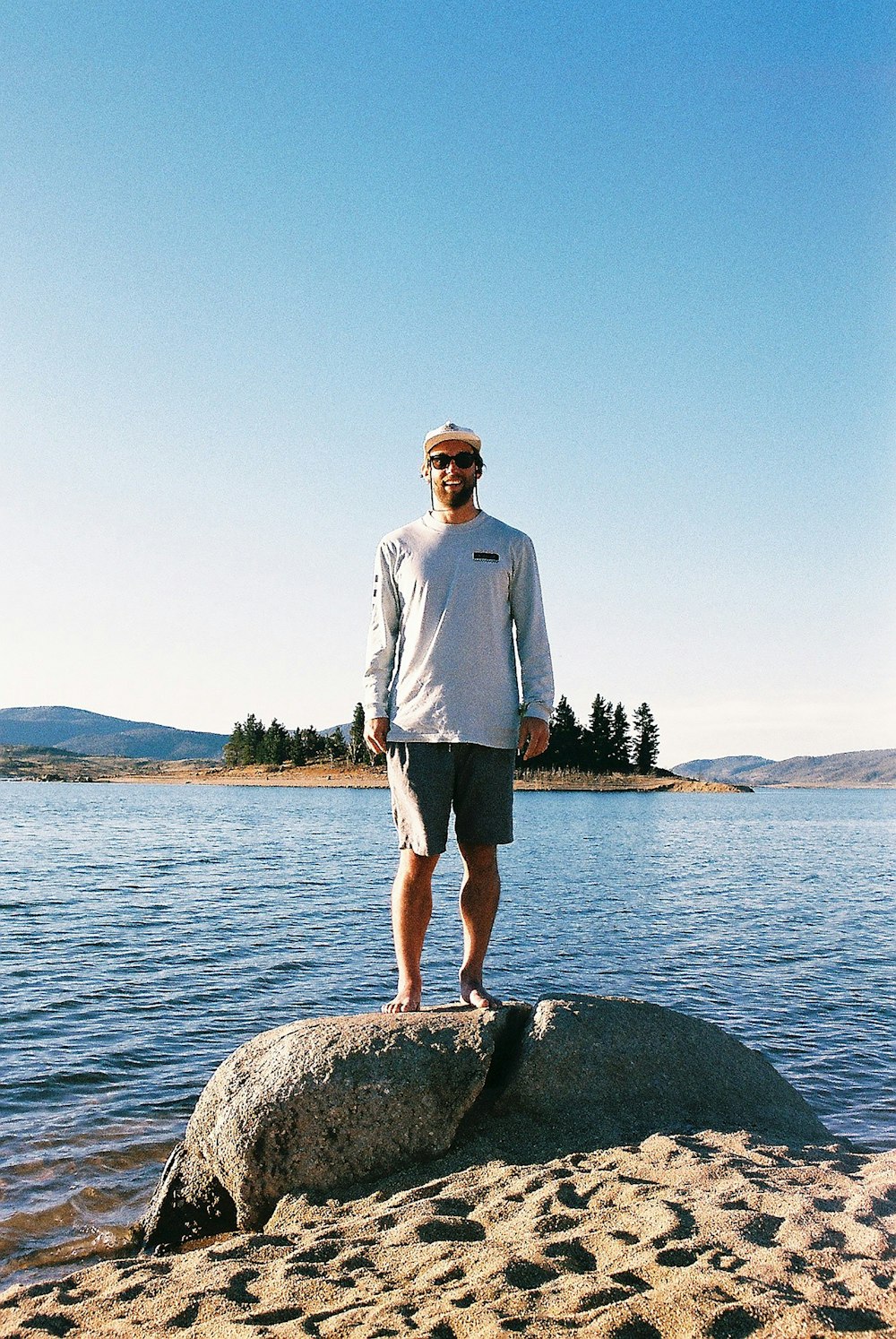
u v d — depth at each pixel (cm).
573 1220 323
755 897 2031
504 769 469
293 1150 405
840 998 1033
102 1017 880
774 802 13912
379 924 1486
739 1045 489
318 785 13250
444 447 465
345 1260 316
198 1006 930
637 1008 481
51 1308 305
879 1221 299
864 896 2092
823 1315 234
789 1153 389
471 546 470
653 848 3666
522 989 1032
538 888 2117
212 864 2558
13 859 2636
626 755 13850
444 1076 417
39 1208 491
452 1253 308
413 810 456
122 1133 598
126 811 6359
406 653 467
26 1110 635
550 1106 428
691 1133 412
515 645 487
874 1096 706
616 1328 238
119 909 1628
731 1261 273
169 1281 316
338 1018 461
